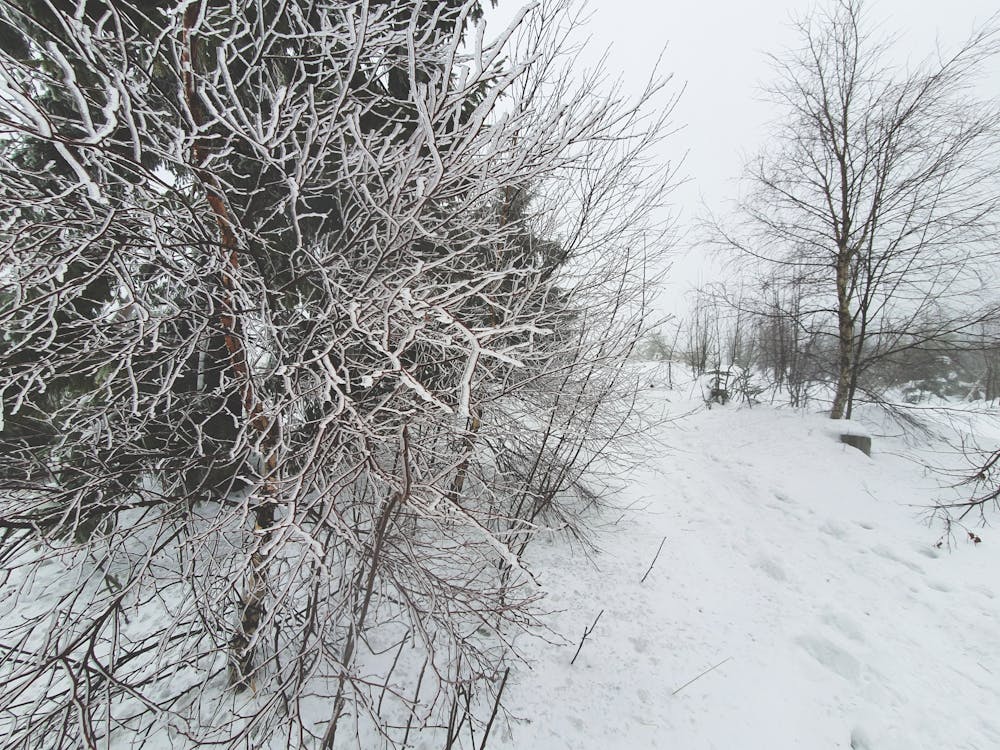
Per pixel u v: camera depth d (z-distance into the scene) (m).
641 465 7.39
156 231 2.39
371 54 2.84
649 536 7.11
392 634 4.42
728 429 11.92
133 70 2.65
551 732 3.59
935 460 9.48
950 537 6.57
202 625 2.96
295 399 2.62
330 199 4.66
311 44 3.45
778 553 6.48
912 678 4.20
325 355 2.29
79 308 3.98
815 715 3.85
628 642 4.65
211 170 2.72
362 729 3.44
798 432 10.66
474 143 2.62
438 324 2.58
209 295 2.66
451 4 3.66
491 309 4.24
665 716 3.80
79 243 2.21
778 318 12.88
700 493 8.85
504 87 2.18
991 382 16.98
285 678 3.13
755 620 5.08
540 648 4.48
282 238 4.30
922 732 3.64
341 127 2.75
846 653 4.42
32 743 2.54
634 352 6.83
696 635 4.81
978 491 7.51
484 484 3.86
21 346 2.45
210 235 2.72
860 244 10.63
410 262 3.20
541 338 4.98
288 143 3.17
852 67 10.73
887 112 10.34
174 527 3.08
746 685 4.15
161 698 3.53
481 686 3.91
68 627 2.50
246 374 2.86
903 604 5.27
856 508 7.55
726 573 6.13
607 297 5.68
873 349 11.80
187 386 4.54
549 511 6.67
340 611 2.90
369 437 2.46
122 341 2.84
